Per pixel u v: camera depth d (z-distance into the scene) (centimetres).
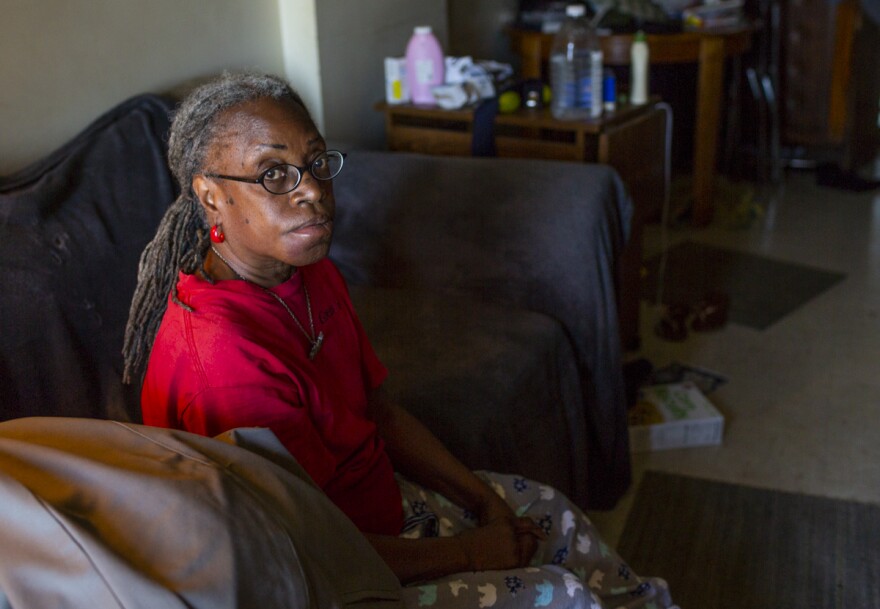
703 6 355
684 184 416
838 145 419
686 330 286
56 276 159
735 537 196
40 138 192
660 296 313
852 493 208
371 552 97
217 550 75
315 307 120
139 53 211
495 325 193
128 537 74
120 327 168
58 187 168
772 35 403
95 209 172
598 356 206
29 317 153
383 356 181
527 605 114
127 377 125
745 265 337
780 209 391
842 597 178
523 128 271
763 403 246
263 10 246
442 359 179
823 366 264
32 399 151
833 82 408
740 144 428
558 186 205
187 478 81
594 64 243
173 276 117
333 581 90
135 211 179
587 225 201
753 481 214
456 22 345
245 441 96
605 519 205
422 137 262
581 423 202
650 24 340
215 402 103
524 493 142
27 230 159
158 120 191
